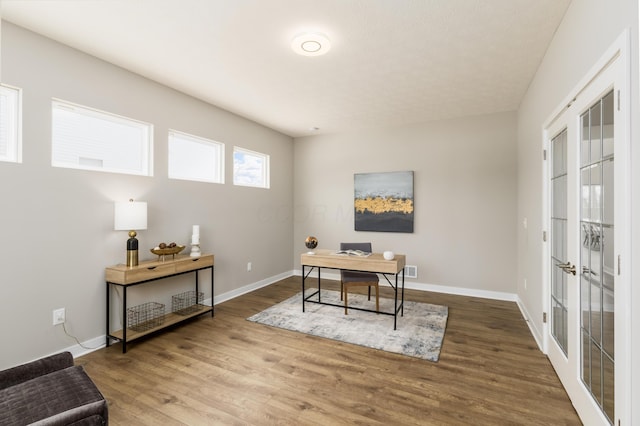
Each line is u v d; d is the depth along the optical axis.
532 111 3.28
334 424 1.87
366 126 5.22
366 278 3.85
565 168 2.24
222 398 2.12
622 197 1.35
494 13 2.19
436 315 3.75
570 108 2.05
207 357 2.71
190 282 3.88
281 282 5.46
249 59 2.90
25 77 2.43
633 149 1.27
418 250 4.98
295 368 2.52
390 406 2.04
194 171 4.04
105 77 2.95
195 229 3.71
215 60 2.93
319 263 3.77
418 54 2.79
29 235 2.46
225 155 4.40
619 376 1.38
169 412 1.98
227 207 4.45
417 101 4.01
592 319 1.75
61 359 1.73
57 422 1.24
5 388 1.51
